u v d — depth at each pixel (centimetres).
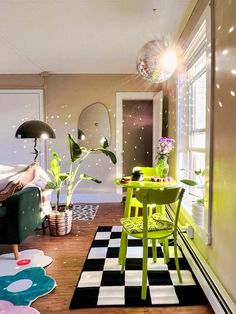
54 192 512
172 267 244
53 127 516
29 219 283
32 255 274
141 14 285
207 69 208
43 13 280
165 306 189
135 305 190
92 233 340
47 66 472
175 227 220
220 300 169
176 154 352
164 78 284
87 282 219
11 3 258
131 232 212
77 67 479
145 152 612
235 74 158
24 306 189
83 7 268
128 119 610
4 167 333
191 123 330
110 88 514
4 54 408
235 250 157
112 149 519
